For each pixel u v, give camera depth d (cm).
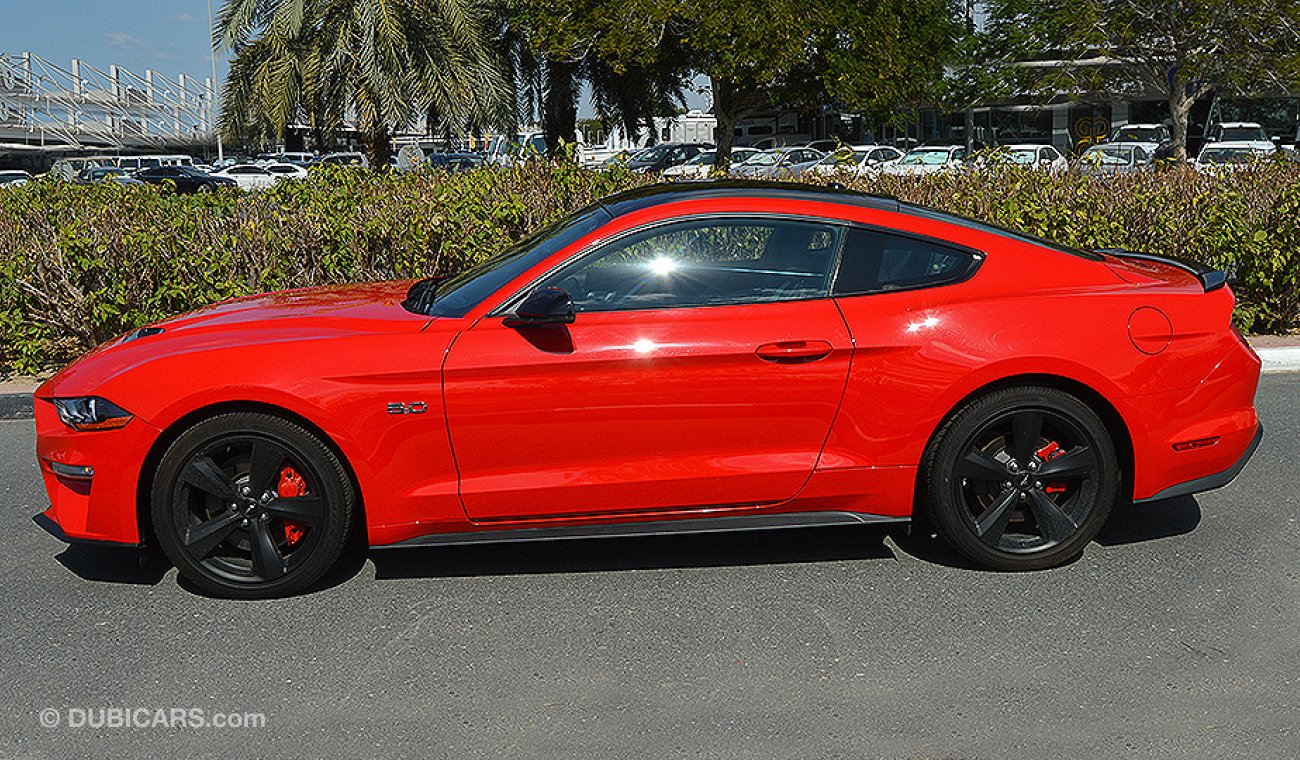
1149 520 517
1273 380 809
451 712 360
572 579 462
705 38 2686
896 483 444
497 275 459
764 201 450
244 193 1070
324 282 898
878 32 2811
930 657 389
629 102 2997
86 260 848
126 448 427
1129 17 2864
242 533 443
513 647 404
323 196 950
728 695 367
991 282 447
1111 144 2755
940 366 432
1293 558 469
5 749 343
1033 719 348
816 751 332
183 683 382
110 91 5147
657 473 434
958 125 4219
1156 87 3381
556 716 356
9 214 951
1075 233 898
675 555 484
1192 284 461
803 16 2681
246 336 442
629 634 412
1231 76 2827
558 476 434
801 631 411
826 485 442
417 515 434
